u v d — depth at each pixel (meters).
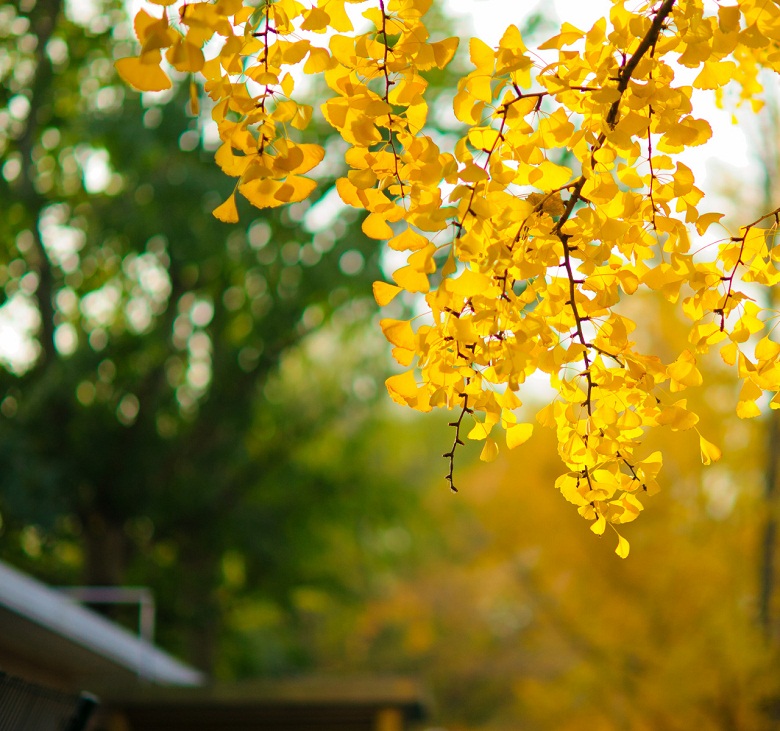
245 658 20.05
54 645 7.71
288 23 1.53
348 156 1.61
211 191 12.56
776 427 9.97
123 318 15.23
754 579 10.08
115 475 14.49
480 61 1.62
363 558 19.67
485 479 13.12
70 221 13.76
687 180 1.65
